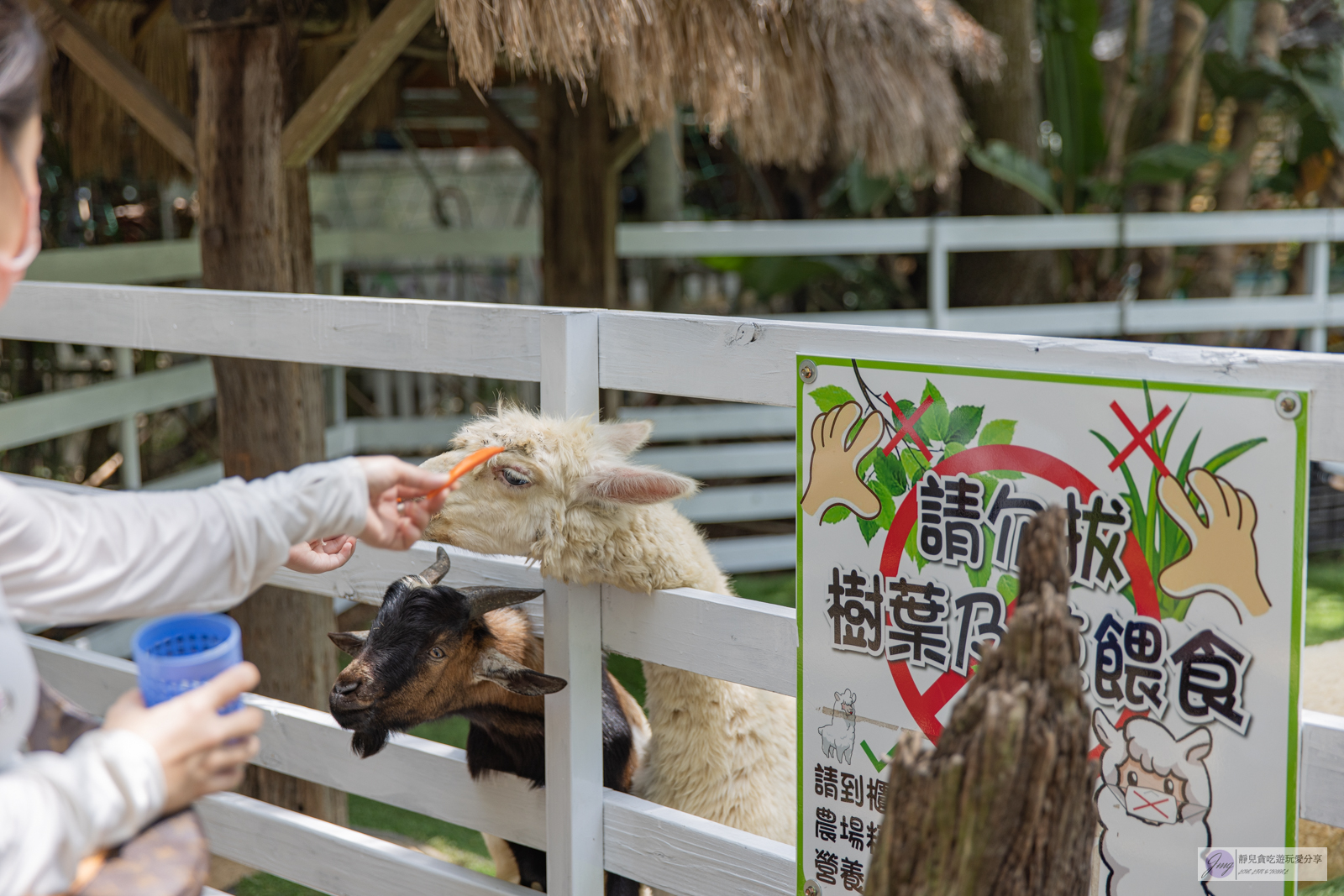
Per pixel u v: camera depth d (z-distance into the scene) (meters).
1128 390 1.66
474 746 2.49
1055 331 7.12
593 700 2.36
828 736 2.04
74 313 3.01
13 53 1.15
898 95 4.84
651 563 2.24
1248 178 9.08
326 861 2.66
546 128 5.78
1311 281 7.47
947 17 5.61
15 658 1.11
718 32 3.41
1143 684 1.71
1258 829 1.62
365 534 1.51
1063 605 1.35
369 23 4.25
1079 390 1.70
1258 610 1.59
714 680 2.49
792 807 2.56
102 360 6.69
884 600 1.94
